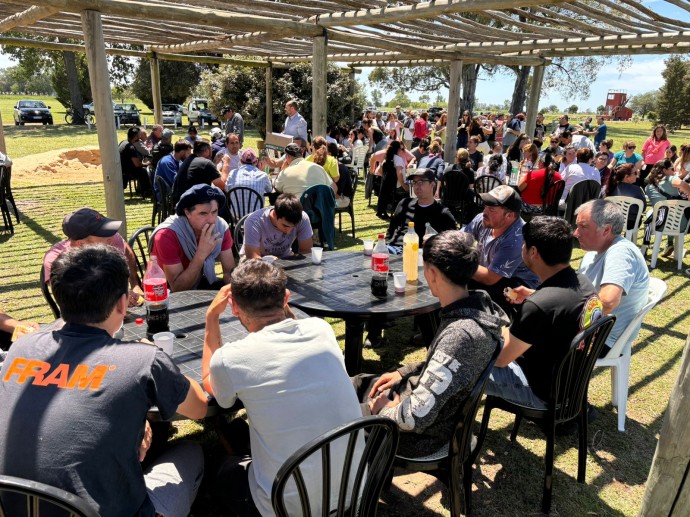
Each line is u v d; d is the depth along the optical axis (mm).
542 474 2445
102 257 1416
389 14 4973
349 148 11562
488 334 1705
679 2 4469
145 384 1338
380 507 2219
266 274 1609
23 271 4820
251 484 1604
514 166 8258
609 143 8930
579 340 1991
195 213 2850
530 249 2219
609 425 2836
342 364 1564
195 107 25422
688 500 1697
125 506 1322
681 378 1631
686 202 5312
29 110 23922
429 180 3785
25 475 1196
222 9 4977
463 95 23125
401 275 2662
